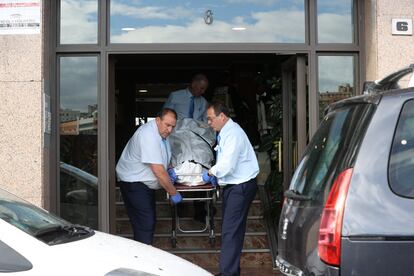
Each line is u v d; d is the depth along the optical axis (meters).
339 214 3.52
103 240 4.21
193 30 7.34
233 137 6.41
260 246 8.29
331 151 3.96
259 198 9.06
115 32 7.29
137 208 6.93
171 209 8.54
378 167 3.56
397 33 7.01
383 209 3.50
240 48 7.28
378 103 3.68
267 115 9.61
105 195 7.14
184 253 8.02
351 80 7.33
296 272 3.93
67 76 7.23
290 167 8.31
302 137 7.43
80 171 7.22
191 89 8.64
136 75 11.94
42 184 6.82
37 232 3.81
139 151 6.86
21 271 3.33
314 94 7.26
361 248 3.47
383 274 3.46
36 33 6.82
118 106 12.00
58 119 7.20
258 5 7.36
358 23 7.31
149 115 12.66
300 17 7.35
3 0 6.80
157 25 7.32
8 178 6.78
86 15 7.22
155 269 3.78
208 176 6.91
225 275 6.49
